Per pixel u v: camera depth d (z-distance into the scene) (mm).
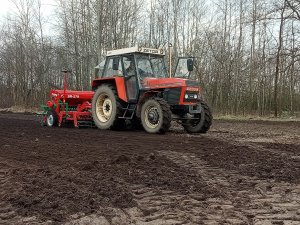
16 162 5957
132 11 24438
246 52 26062
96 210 3551
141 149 7230
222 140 8812
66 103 12477
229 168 5516
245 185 4605
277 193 4270
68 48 26844
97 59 22312
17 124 13805
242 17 25156
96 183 4477
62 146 7637
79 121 12258
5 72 40000
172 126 13344
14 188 4273
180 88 9867
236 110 24234
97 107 11758
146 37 26672
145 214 3514
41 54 32469
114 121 11109
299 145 8086
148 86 10461
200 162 5945
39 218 3326
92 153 6727
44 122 13266
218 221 3311
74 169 5320
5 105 39250
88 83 23906
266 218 3416
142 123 10438
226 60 25812
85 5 24109
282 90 27172
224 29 26000
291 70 24297
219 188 4441
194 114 10602
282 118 20000
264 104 26609
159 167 5469
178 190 4312
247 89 26406
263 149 7367
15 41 35688
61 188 4219
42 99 32625
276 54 22281
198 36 27312
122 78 11047
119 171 5168
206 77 27422
